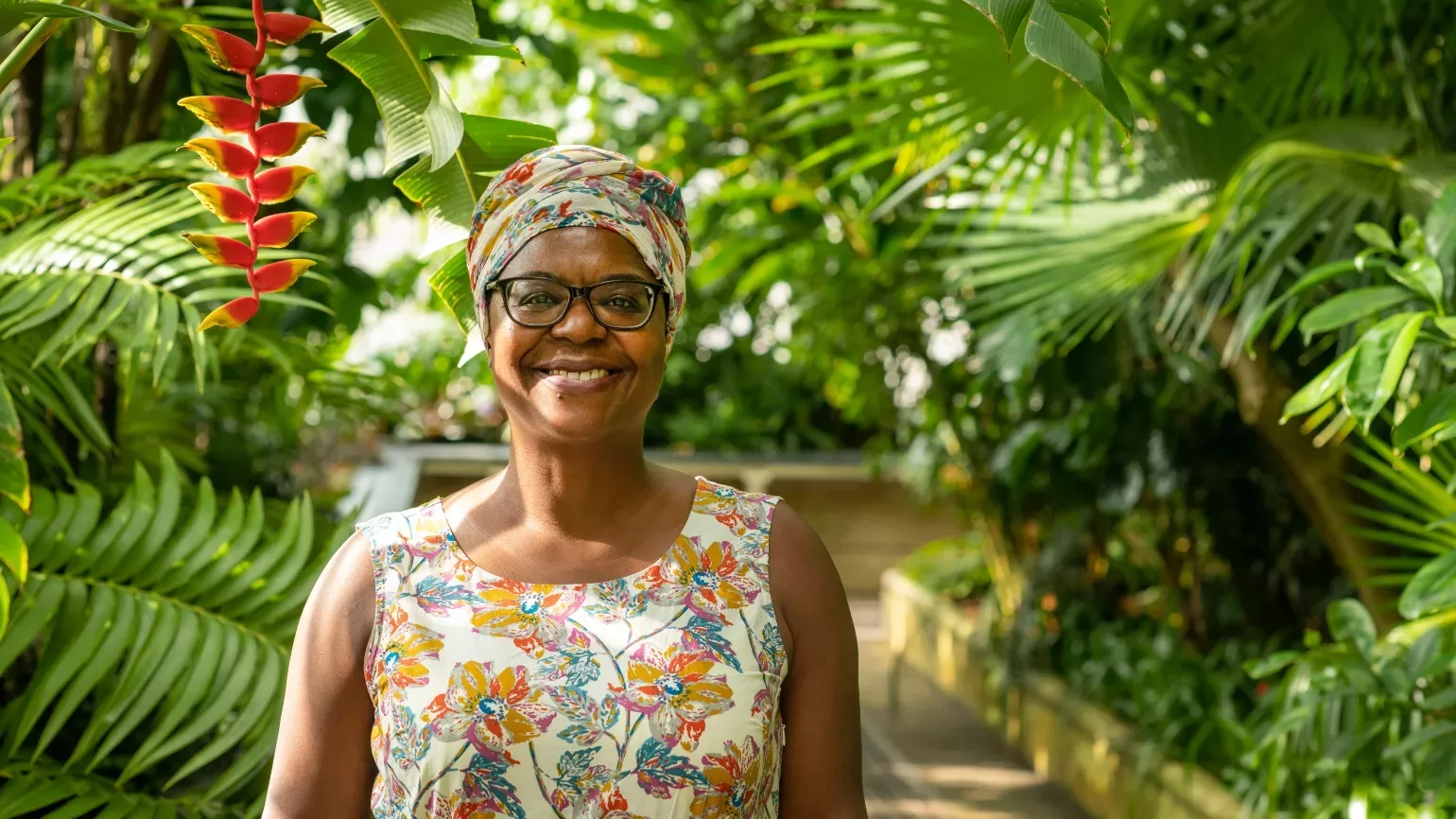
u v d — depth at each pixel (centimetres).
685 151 477
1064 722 398
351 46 118
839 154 415
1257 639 425
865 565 859
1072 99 223
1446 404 146
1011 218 270
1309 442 258
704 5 433
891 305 485
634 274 113
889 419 570
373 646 114
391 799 111
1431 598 148
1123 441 414
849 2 225
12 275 165
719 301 666
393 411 269
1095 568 500
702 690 110
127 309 166
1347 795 239
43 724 191
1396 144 211
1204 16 252
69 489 209
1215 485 424
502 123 132
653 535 118
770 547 119
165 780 197
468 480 827
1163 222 251
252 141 110
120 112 220
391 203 348
